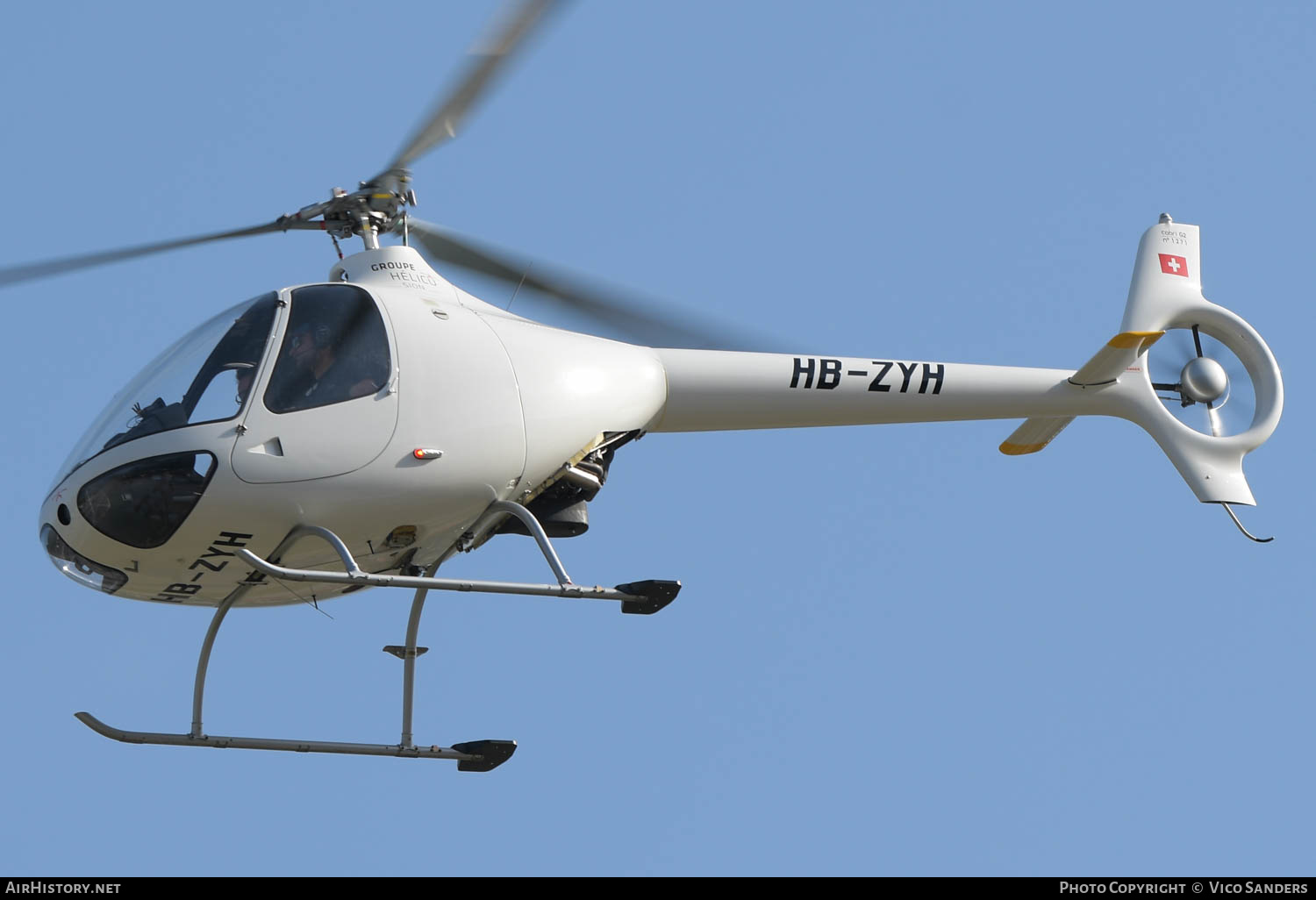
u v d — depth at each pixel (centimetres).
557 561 3931
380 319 3975
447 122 4131
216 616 4181
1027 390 5209
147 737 4009
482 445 3972
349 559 3712
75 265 4075
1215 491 5434
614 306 4322
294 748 4238
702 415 4747
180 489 3725
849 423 4962
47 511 3894
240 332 3875
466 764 4531
